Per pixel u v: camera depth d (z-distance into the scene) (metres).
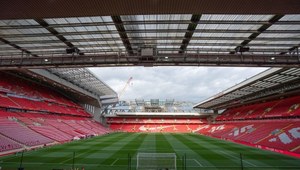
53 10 9.03
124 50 18.83
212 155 27.89
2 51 18.88
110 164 21.77
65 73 46.00
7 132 31.48
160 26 14.42
